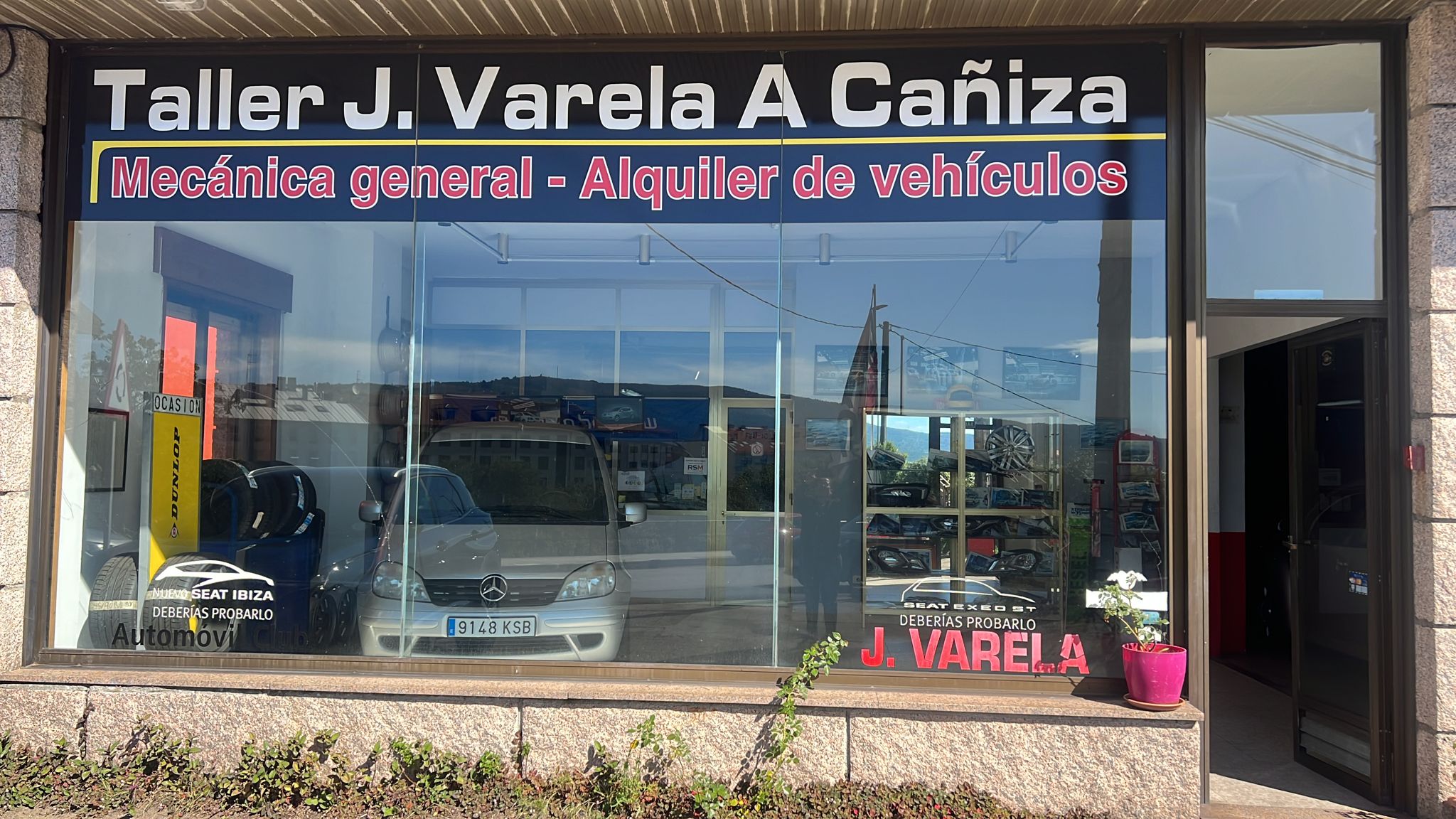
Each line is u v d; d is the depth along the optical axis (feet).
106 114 16.93
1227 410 25.38
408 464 17.26
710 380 16.81
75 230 16.97
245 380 17.30
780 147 16.38
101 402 17.04
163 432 17.19
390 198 16.85
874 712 14.64
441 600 16.65
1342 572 15.87
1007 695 15.17
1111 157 15.69
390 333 17.29
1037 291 15.94
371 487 17.17
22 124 16.12
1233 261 15.49
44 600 16.38
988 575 15.84
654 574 16.53
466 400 17.28
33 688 15.47
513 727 14.99
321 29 16.16
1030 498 15.87
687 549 16.57
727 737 14.79
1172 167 15.52
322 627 16.74
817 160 16.31
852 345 16.46
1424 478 14.38
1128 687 14.66
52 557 16.53
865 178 16.24
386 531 16.96
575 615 16.52
